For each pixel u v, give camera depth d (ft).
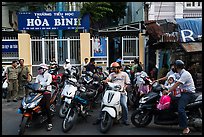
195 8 47.21
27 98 19.72
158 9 47.29
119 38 49.65
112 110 19.89
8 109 28.94
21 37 45.73
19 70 33.68
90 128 21.30
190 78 19.51
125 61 47.50
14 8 61.93
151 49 47.01
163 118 20.25
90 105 25.41
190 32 35.91
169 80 21.67
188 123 19.88
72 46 46.93
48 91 21.03
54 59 43.70
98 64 47.09
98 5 54.65
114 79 22.26
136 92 27.37
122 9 73.20
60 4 60.39
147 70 46.75
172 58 39.88
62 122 21.91
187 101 19.48
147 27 38.47
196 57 38.11
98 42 47.19
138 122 21.48
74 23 48.62
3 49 46.09
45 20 48.19
